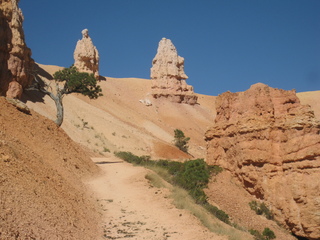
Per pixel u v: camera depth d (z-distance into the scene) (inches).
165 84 4798.2
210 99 5885.8
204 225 534.3
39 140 786.2
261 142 918.4
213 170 1006.4
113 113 3518.7
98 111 2987.2
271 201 870.4
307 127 856.3
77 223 413.1
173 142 3223.4
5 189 355.6
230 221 748.6
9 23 2101.4
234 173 999.0
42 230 325.7
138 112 4089.6
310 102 4901.6
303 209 809.5
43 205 386.3
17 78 2091.5
